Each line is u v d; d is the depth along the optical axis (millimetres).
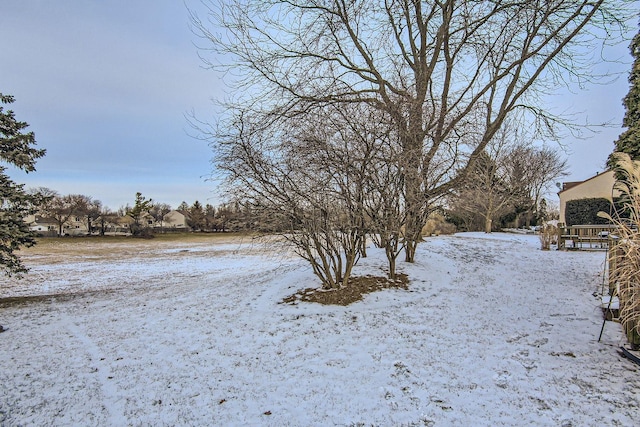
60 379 4074
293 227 6324
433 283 7383
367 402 3246
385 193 6059
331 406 3219
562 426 2730
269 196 6176
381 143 5848
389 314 5660
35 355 4914
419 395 3311
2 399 3623
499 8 8852
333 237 6695
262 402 3359
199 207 47469
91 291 10828
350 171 5719
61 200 44000
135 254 23641
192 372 4082
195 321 6023
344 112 5914
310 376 3809
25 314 7824
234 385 3717
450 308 5926
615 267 3971
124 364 4430
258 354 4469
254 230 6578
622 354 3910
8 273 10320
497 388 3348
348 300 6262
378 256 9500
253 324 5598
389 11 9398
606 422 2744
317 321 5480
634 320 3713
